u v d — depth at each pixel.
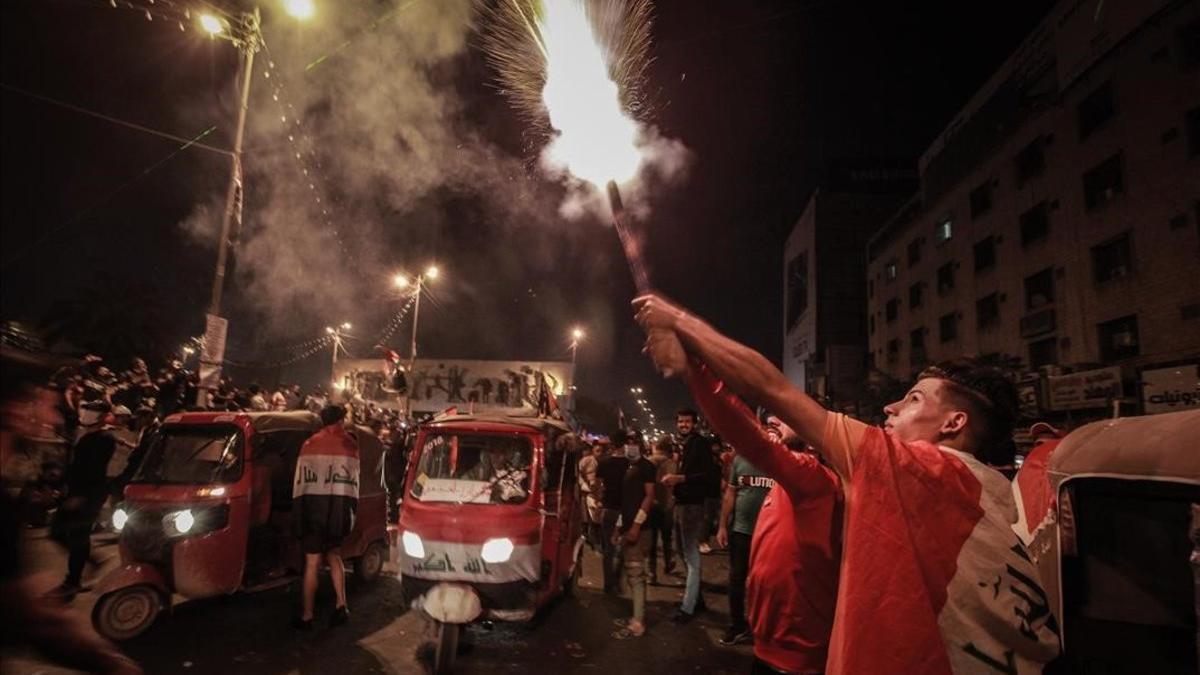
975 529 1.29
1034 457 3.38
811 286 49.59
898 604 1.23
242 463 6.19
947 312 30.09
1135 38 18.64
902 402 1.71
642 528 6.57
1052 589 2.90
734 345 1.36
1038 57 23.53
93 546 8.29
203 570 5.74
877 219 49.19
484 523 5.52
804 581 1.87
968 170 28.39
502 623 6.40
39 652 1.71
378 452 8.22
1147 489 2.64
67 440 7.50
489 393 37.22
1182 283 16.94
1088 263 20.39
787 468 1.64
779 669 1.95
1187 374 15.74
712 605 7.78
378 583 8.00
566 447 6.79
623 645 6.11
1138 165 18.42
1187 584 2.72
